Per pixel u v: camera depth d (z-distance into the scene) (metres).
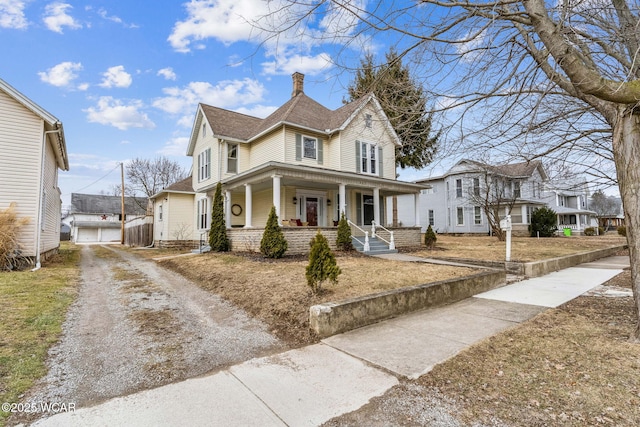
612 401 2.59
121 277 9.23
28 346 3.89
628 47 3.66
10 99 10.05
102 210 43.97
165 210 20.97
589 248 15.59
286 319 5.03
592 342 3.83
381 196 19.03
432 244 15.91
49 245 13.04
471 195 23.67
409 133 4.74
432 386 2.94
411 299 5.52
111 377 3.19
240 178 13.56
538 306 5.73
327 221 16.86
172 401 2.73
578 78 3.32
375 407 2.63
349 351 3.82
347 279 7.08
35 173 10.30
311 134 15.78
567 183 6.57
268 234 10.98
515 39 4.20
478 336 4.21
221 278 8.13
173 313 5.58
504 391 2.81
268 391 2.90
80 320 5.10
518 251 14.05
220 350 3.92
